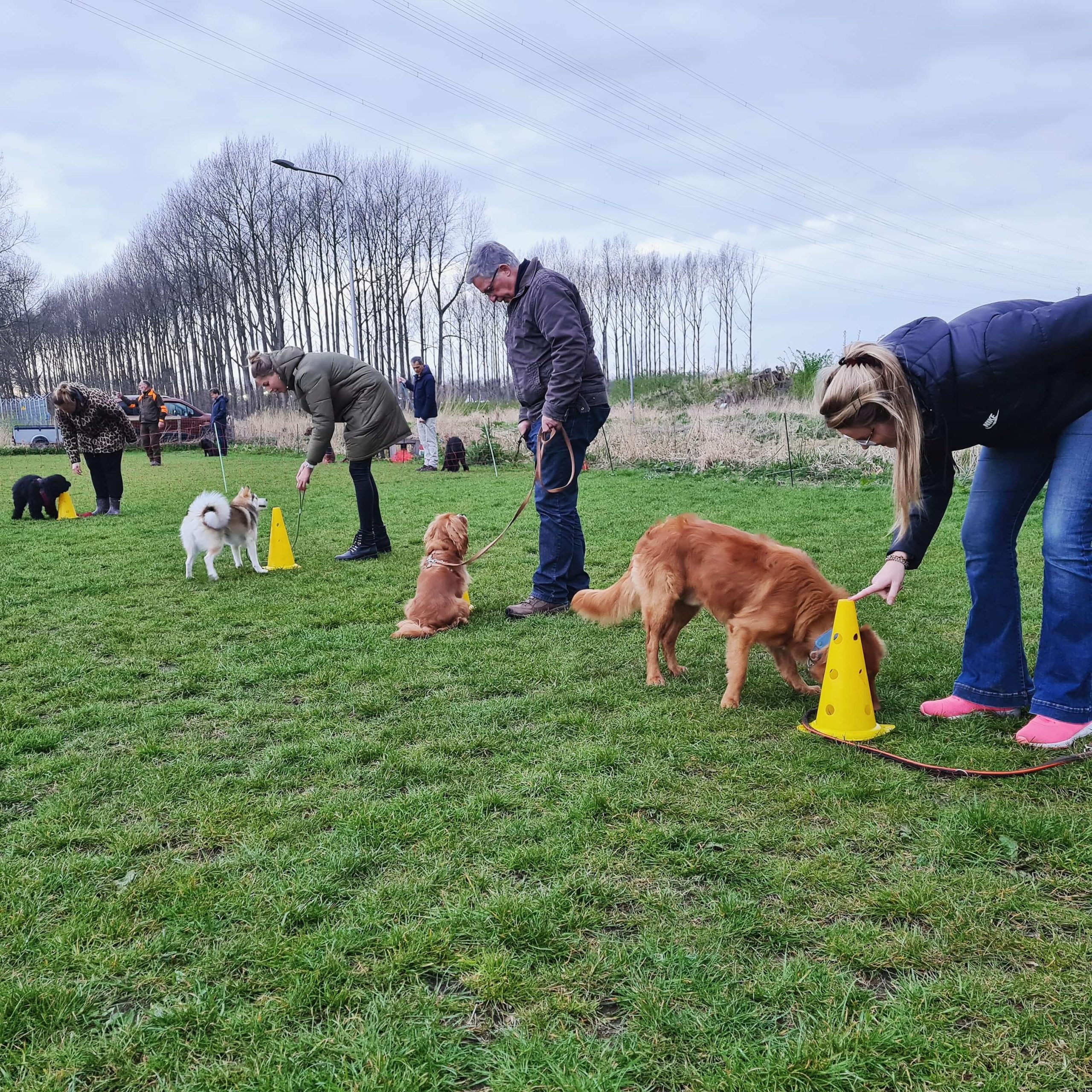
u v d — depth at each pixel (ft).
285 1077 5.36
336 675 14.03
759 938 6.70
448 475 53.93
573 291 16.76
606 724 11.47
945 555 22.89
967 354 9.03
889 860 7.79
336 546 27.32
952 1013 5.72
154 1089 5.33
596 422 17.67
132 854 8.25
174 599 19.97
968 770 9.50
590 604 14.38
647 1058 5.45
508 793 9.41
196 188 152.35
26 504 34.88
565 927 6.91
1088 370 9.23
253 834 8.62
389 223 156.66
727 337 192.44
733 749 10.45
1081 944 6.39
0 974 6.41
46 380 230.68
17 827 8.82
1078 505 9.63
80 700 13.03
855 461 43.57
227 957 6.57
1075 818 8.24
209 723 11.96
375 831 8.55
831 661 10.83
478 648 15.44
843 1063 5.29
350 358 23.66
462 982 6.31
